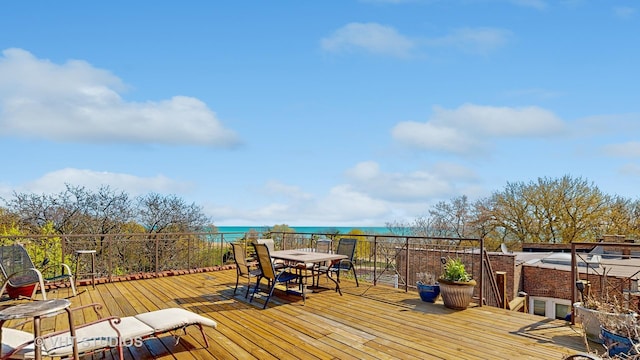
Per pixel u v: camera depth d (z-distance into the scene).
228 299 6.07
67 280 7.34
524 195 22.39
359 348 3.90
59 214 14.68
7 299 5.93
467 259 9.24
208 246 10.23
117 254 12.34
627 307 4.15
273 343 4.05
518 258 17.42
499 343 4.05
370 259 8.32
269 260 5.61
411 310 5.38
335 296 6.27
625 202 21.42
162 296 6.30
